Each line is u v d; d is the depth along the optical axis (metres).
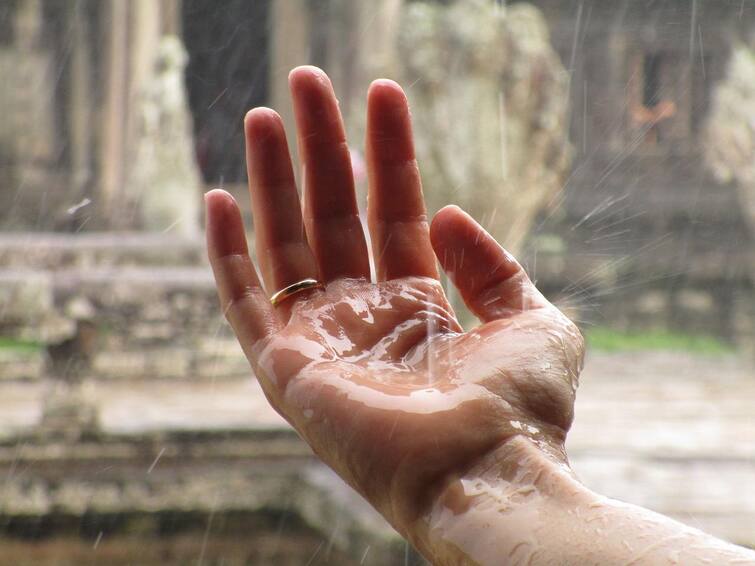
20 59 22.66
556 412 1.45
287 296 1.69
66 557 7.86
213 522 7.99
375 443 1.44
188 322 12.38
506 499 1.34
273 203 1.71
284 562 7.98
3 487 7.87
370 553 6.67
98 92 22.23
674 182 20.95
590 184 21.00
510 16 10.01
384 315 1.64
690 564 1.14
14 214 21.97
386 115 1.74
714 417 10.45
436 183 9.84
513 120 9.95
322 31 20.06
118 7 19.58
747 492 7.33
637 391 12.17
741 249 20.05
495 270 1.63
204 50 24.31
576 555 1.22
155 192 17.28
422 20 9.92
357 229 1.73
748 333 18.62
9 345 12.69
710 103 20.98
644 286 20.06
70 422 8.16
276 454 8.31
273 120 1.71
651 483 7.68
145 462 8.19
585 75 21.58
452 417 1.42
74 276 12.28
